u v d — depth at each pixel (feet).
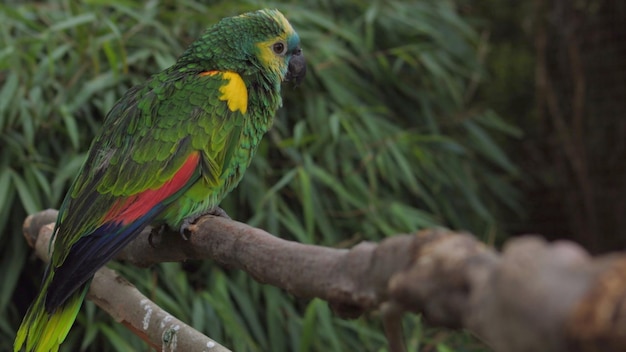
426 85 17.15
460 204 17.34
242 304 13.48
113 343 12.25
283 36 9.85
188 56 9.64
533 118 22.22
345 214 14.71
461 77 18.45
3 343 13.00
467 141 17.78
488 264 3.40
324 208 14.96
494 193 18.74
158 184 8.32
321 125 14.93
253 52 9.57
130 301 7.44
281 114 15.21
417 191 14.48
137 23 14.75
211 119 8.80
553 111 20.97
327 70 15.48
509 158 22.11
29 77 13.62
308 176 13.84
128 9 14.46
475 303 3.34
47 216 9.18
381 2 16.84
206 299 12.93
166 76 9.38
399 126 16.83
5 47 13.70
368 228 14.66
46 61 13.73
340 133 15.21
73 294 7.59
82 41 14.02
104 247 7.77
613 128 20.58
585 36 20.85
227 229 6.38
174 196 8.39
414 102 17.15
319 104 15.12
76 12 14.28
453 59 18.10
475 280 3.38
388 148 15.21
